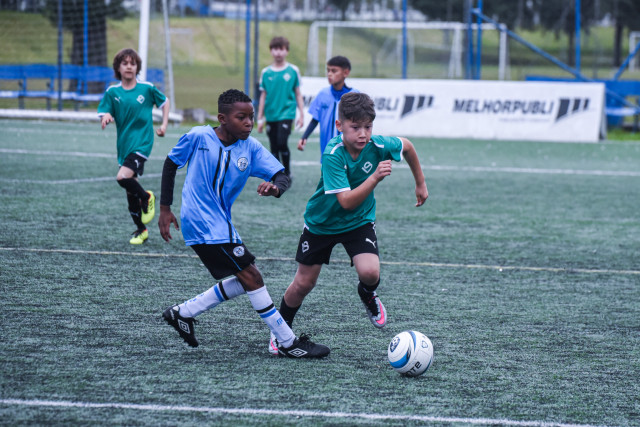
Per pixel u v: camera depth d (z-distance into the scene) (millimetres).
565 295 12453
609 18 99938
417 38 95188
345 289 12414
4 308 10617
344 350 9367
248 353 9125
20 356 8688
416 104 44625
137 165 15734
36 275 12570
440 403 7699
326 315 10906
